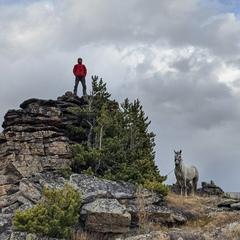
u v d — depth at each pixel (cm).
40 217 1892
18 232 1855
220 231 2059
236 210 2408
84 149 3141
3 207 2394
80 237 1992
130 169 2955
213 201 2600
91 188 2286
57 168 2927
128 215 2102
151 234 1919
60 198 2031
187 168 2952
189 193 3078
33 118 3077
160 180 3073
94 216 2083
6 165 2917
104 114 3169
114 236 2094
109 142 3141
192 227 2209
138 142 3497
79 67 3603
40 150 2983
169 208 2353
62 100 3412
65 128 3250
